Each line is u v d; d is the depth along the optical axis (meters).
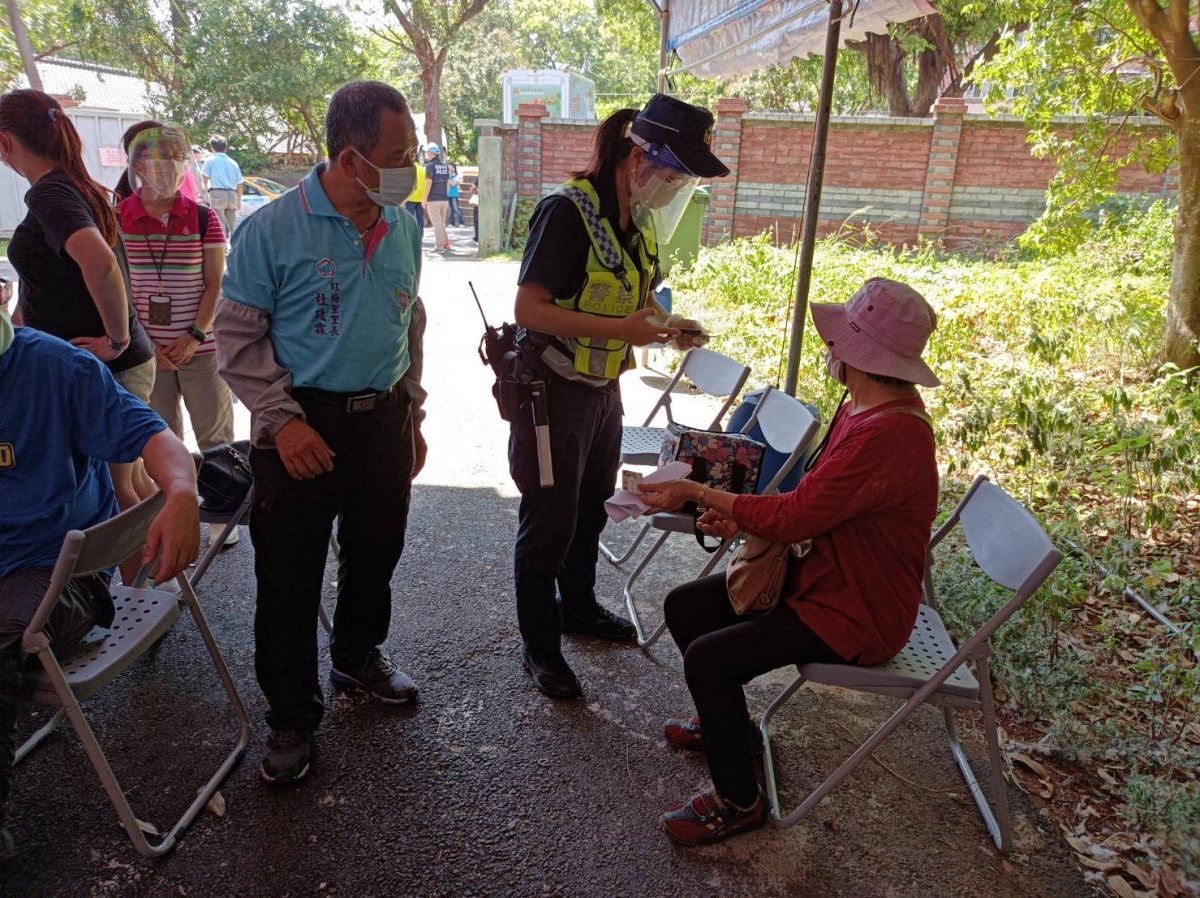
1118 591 3.60
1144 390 5.59
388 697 2.85
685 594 2.58
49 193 2.79
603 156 2.51
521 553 2.83
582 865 2.27
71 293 2.95
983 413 4.32
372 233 2.28
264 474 2.32
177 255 3.48
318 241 2.21
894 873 2.29
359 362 2.33
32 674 2.03
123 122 15.36
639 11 19.00
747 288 8.00
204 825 2.34
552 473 2.69
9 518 2.08
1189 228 5.87
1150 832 2.41
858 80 20.83
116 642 2.23
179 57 22.67
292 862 2.23
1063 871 2.31
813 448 3.58
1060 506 4.12
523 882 2.21
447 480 4.80
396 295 2.36
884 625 2.19
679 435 2.92
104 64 22.19
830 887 2.23
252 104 22.95
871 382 2.15
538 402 2.63
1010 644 3.17
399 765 2.60
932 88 15.75
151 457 2.10
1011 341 6.65
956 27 13.38
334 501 2.42
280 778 2.46
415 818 2.40
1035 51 7.03
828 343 2.19
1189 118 5.73
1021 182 12.38
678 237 8.91
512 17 33.38
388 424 2.51
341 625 2.86
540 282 2.49
